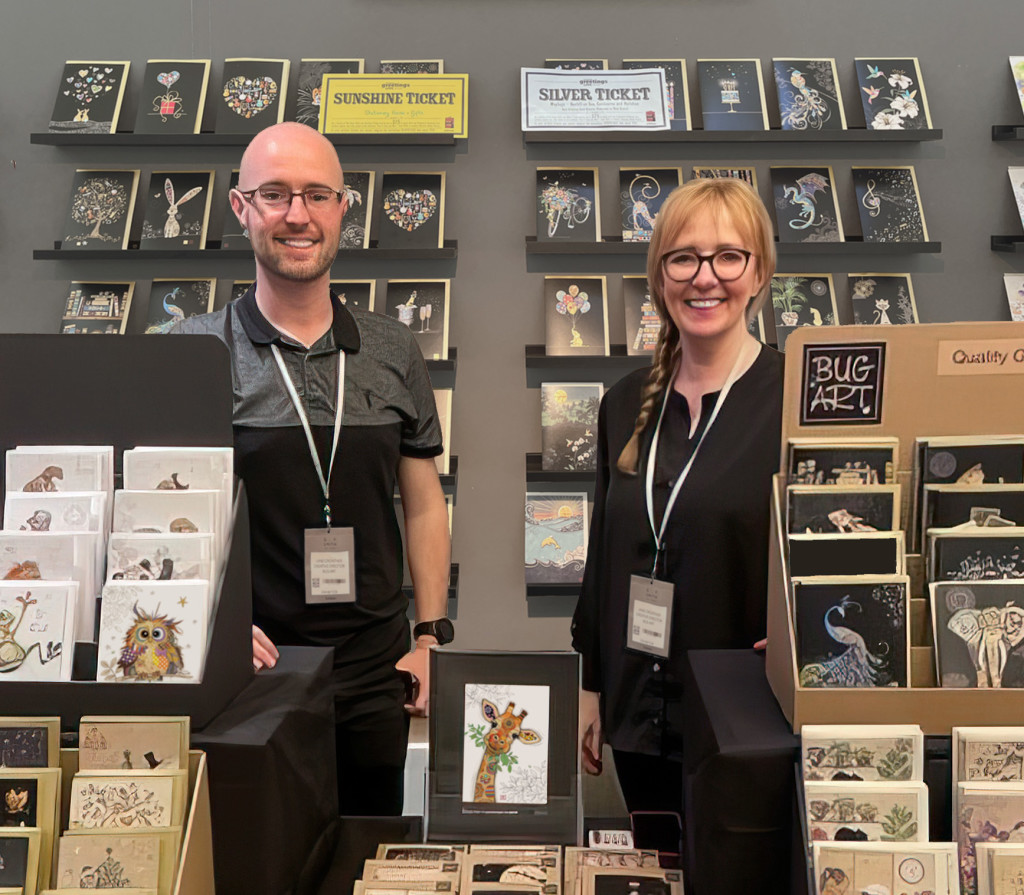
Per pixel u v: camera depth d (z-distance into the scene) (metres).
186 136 3.92
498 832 1.44
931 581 1.32
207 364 1.54
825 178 4.09
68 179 4.12
